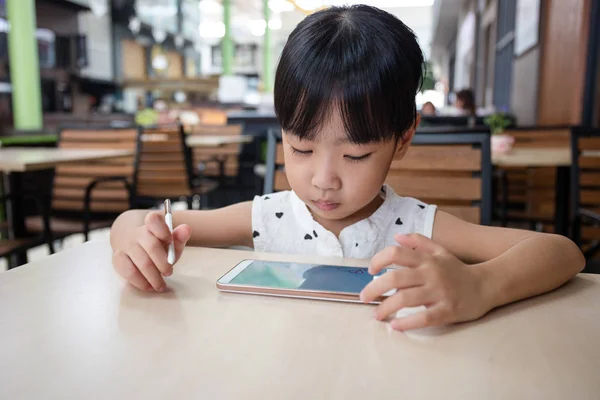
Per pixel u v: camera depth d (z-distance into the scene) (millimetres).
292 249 822
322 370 338
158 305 458
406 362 352
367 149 564
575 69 3982
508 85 6891
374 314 438
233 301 469
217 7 15211
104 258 606
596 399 310
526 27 5473
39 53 5512
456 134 1089
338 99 547
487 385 323
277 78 607
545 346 382
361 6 652
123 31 7797
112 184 2449
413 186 1100
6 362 350
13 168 1640
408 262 449
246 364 345
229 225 835
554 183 2604
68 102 5918
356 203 590
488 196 1063
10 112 4809
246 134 5148
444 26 15820
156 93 7773
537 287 492
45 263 584
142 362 349
